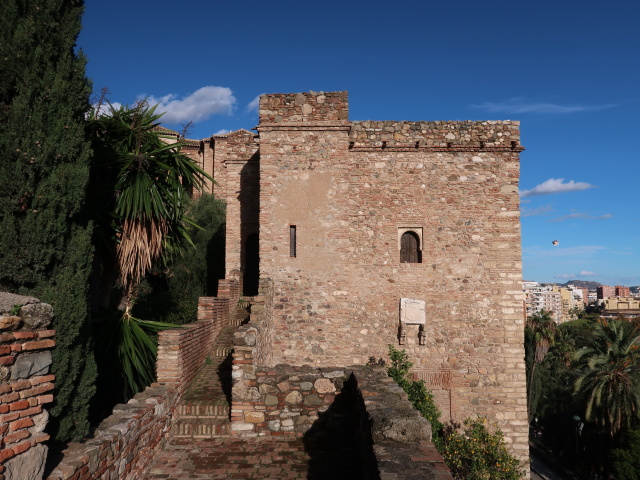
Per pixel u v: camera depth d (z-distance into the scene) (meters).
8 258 5.52
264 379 7.91
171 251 11.60
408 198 14.15
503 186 14.27
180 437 7.73
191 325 10.20
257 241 17.25
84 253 6.20
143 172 9.90
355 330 13.84
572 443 39.19
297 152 13.27
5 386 3.58
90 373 6.27
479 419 13.49
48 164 5.91
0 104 5.67
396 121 14.31
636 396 30.03
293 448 7.28
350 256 13.98
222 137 33.16
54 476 4.18
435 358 13.81
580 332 50.00
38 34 6.04
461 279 14.02
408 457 4.25
